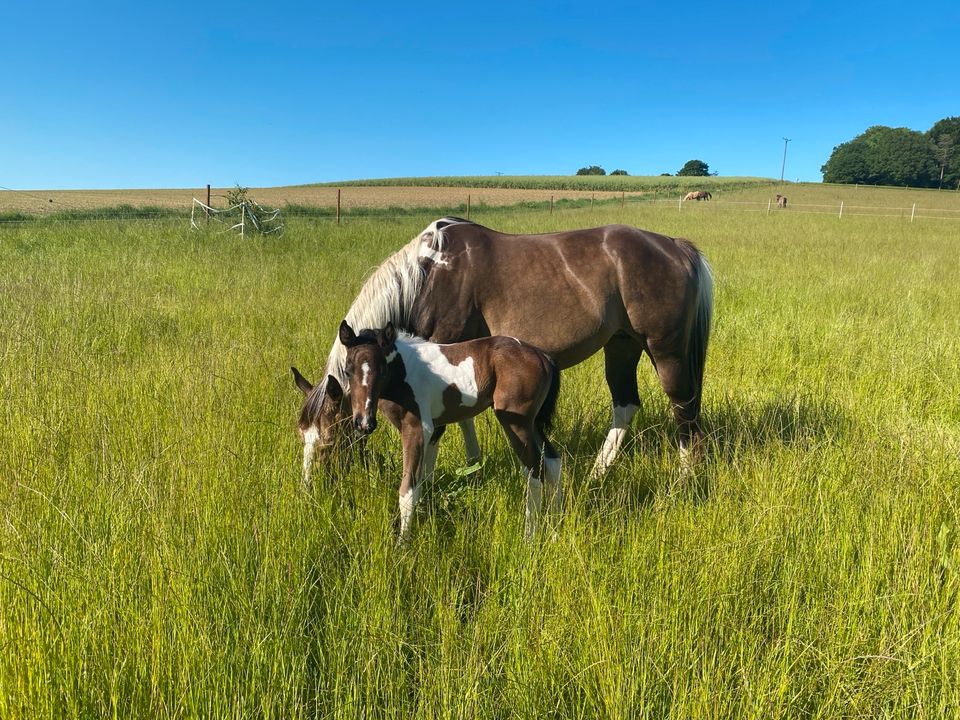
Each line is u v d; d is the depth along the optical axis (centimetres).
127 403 432
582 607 255
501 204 4278
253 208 1506
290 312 737
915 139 10525
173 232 1415
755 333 764
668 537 303
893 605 257
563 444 457
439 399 348
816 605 260
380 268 430
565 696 228
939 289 1050
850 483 354
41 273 921
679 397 470
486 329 437
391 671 229
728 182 8925
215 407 423
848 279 1138
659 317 451
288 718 213
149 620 230
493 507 346
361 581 274
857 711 217
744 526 312
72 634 221
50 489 311
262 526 290
